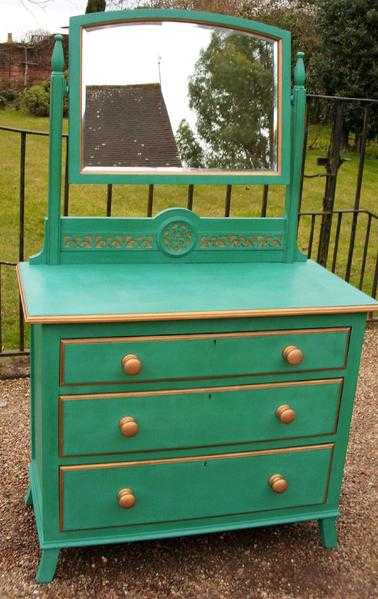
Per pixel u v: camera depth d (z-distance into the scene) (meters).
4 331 4.39
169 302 2.14
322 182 8.66
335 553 2.59
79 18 2.36
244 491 2.39
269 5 10.23
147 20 2.45
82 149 2.41
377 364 4.41
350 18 10.14
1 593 2.28
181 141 2.55
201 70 2.54
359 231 7.24
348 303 2.26
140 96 2.47
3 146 8.52
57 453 2.15
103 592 2.31
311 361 2.30
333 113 4.22
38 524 2.39
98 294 2.18
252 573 2.46
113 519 2.28
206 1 7.83
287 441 2.38
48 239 2.44
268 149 2.64
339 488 2.52
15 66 11.13
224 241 2.62
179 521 2.36
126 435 2.12
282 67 2.58
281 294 2.30
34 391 2.52
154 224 2.52
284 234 2.68
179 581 2.39
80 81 2.37
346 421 2.43
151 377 2.14
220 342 2.17
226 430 2.28
